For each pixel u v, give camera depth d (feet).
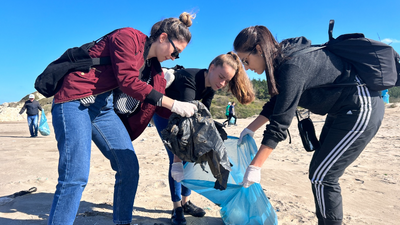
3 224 8.40
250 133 8.65
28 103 35.63
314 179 7.43
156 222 9.07
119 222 7.21
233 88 8.73
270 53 6.60
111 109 7.54
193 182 8.24
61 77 6.50
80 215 9.21
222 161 7.19
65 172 6.37
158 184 13.12
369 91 6.73
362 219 9.56
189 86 8.39
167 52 7.43
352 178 14.61
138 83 6.61
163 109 9.25
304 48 6.88
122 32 6.68
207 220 9.45
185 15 7.57
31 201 10.45
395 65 6.82
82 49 6.57
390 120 42.73
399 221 9.45
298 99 6.55
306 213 9.91
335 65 6.74
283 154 21.74
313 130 7.83
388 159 18.92
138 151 23.65
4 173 14.79
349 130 6.88
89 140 6.71
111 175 14.83
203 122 7.21
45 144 27.84
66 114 6.48
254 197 8.21
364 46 6.60
